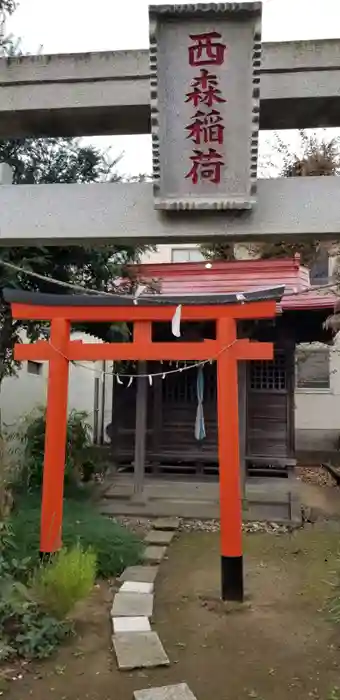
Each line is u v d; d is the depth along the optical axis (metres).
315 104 4.12
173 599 5.45
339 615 4.91
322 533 7.90
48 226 4.00
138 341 5.91
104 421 16.17
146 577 5.88
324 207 3.80
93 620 4.89
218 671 4.07
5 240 4.07
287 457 10.35
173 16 3.51
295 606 5.25
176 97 3.68
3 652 4.07
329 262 14.26
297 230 3.80
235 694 3.76
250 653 4.35
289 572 6.21
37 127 4.52
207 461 10.55
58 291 7.80
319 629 4.76
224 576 5.39
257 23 3.48
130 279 9.06
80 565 4.78
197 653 4.35
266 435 10.49
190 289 10.47
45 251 7.03
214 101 3.65
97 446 13.13
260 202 3.83
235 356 5.64
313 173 12.36
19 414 10.04
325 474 12.89
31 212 4.02
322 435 14.84
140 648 4.31
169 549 7.21
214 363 10.78
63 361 5.98
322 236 3.87
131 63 4.16
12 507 7.23
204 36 3.58
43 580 4.66
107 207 3.96
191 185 3.75
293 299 9.97
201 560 6.71
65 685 3.85
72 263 7.57
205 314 5.76
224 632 4.73
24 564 5.14
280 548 7.17
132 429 10.93
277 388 10.59
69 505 7.72
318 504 9.77
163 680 3.93
